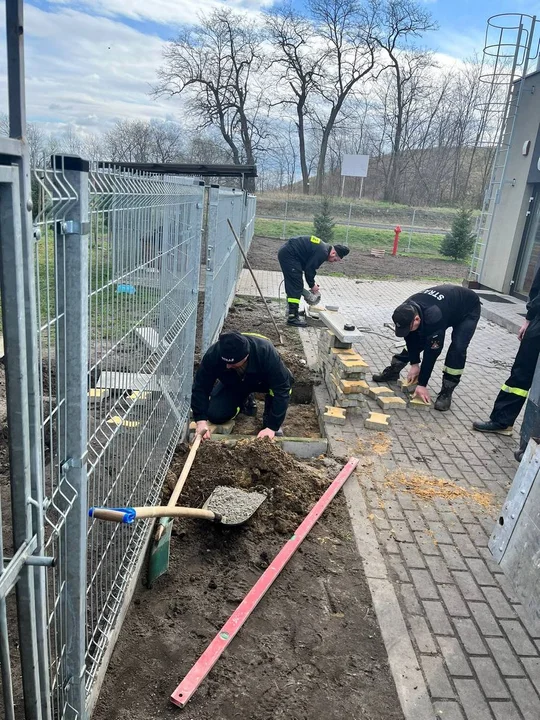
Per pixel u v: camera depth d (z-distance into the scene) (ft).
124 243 7.99
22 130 4.18
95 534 7.85
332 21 136.56
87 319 5.87
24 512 4.92
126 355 8.68
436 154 150.71
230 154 142.10
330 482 13.89
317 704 7.94
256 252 65.62
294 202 116.57
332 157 155.02
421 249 87.97
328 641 9.10
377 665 8.74
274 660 8.61
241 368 14.87
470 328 19.33
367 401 20.47
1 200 4.14
